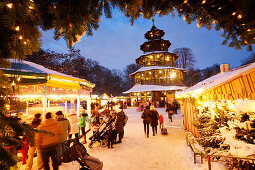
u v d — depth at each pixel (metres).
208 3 1.86
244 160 2.51
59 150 3.78
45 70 6.57
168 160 4.39
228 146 3.18
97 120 7.72
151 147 5.69
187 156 4.61
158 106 27.97
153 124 7.55
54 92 6.50
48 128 3.44
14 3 1.01
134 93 34.56
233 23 2.14
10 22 1.00
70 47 1.53
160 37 35.19
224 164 3.37
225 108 3.56
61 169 3.94
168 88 28.84
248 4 1.58
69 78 7.25
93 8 1.73
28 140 1.10
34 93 5.68
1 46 1.14
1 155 0.92
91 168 3.09
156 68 31.28
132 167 4.03
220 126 3.81
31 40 1.37
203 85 5.56
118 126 5.96
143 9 2.17
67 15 1.38
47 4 1.45
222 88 4.14
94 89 53.75
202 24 2.45
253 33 2.12
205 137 4.08
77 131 5.88
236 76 3.41
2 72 1.15
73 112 5.96
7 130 1.00
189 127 7.70
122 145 6.04
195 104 5.63
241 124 2.70
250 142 2.64
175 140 6.56
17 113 1.13
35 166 4.23
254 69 2.90
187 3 2.04
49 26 1.68
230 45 2.47
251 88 3.02
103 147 5.78
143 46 36.53
